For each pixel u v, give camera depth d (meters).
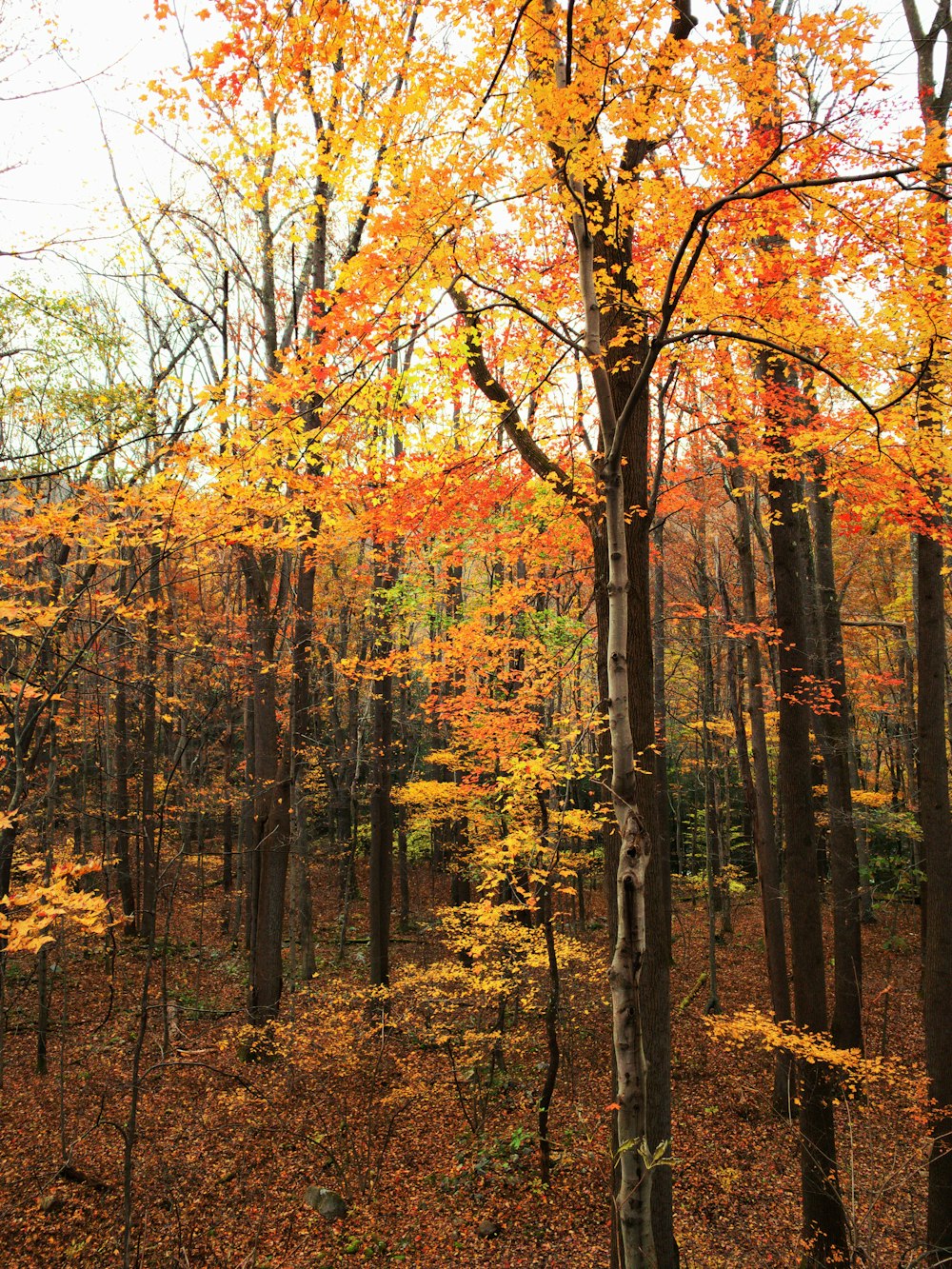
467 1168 9.43
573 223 4.33
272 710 12.27
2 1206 8.16
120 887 18.33
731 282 6.07
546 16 4.23
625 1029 3.70
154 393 9.13
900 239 4.84
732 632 11.13
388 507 6.73
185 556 6.93
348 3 4.05
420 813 18.20
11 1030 13.03
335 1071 11.07
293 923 18.14
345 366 5.59
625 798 3.88
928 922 7.69
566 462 8.13
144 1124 9.84
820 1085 7.73
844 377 6.42
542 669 10.63
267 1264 7.70
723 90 4.85
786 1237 8.37
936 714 7.84
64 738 15.33
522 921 12.32
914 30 7.38
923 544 7.96
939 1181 7.18
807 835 8.28
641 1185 3.60
